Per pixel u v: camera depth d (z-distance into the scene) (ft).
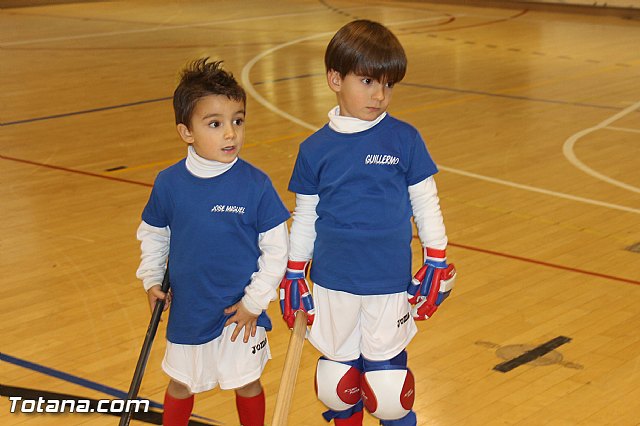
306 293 9.21
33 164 24.88
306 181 9.16
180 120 8.83
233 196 8.89
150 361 13.11
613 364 12.77
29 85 37.86
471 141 27.35
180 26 57.72
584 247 17.88
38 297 15.58
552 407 11.56
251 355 9.30
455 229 19.10
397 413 9.26
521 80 38.09
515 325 14.19
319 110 32.50
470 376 12.48
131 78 39.29
